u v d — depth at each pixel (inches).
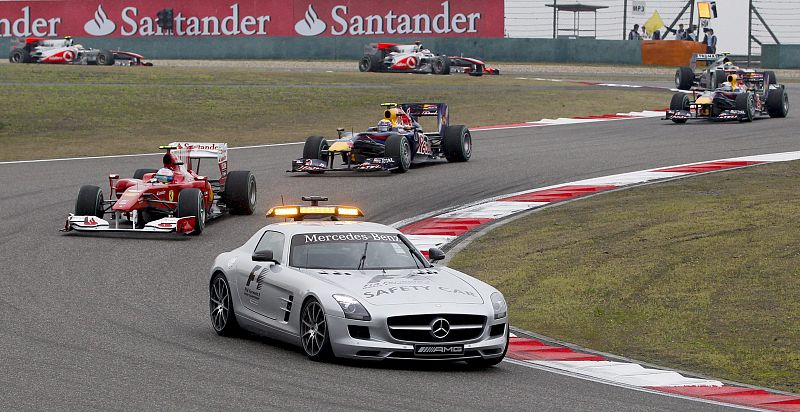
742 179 2679.6
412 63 6427.2
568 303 1573.6
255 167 3193.9
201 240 2092.8
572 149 3489.2
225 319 1304.1
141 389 1004.6
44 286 1651.1
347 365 1130.0
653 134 3882.9
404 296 1120.2
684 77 5433.1
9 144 3791.8
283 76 5935.0
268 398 971.9
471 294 1149.1
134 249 1995.6
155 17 7839.6
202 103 4864.7
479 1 7460.6
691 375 1184.2
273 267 1228.5
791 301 1507.1
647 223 2103.8
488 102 5012.3
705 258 1776.6
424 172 3002.0
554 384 1091.9
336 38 7623.0
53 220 2298.2
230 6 7755.9
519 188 2699.3
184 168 2235.5
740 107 4165.8
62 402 948.6
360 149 3016.7
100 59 6791.3
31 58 6806.1
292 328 1178.0
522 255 1899.6
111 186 2208.4
